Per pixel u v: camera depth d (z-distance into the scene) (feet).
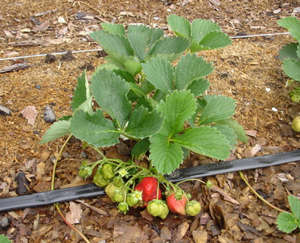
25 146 2.18
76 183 2.02
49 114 2.34
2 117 2.31
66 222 1.85
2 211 1.88
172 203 1.79
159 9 3.59
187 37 2.22
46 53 2.91
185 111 1.66
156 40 2.15
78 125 1.61
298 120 2.30
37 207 1.92
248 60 2.91
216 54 2.96
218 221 1.87
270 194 2.03
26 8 3.47
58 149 2.18
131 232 1.83
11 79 2.60
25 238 1.80
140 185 1.78
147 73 1.82
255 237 1.83
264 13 3.61
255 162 2.15
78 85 1.82
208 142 1.63
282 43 3.13
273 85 2.69
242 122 2.42
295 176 2.13
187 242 1.81
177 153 1.64
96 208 1.92
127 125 1.70
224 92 2.61
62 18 3.37
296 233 1.85
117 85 1.73
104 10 3.53
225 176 2.10
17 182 2.01
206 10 3.63
